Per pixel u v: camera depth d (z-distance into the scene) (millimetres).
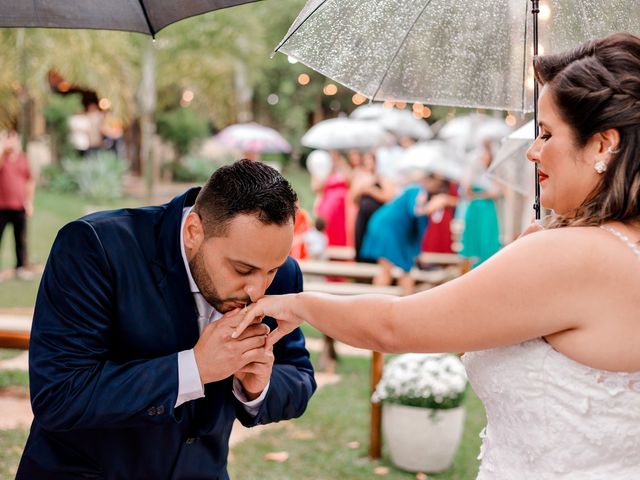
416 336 1503
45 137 22234
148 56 16922
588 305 1428
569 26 2088
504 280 1440
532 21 2119
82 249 1722
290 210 1646
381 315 1539
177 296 1769
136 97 19156
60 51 12805
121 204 18797
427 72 2164
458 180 9609
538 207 1914
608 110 1406
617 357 1438
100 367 1693
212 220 1649
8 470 4148
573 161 1482
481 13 2146
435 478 4418
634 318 1426
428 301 1500
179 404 1698
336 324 1598
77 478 1815
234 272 1666
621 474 1498
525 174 3490
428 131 14102
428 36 2146
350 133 11938
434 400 4414
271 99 28094
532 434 1543
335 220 9398
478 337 1467
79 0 2199
